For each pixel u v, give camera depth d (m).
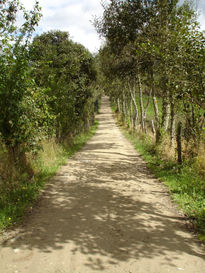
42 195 6.33
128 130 25.36
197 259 3.57
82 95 19.62
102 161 11.18
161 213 5.27
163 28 8.27
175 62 6.80
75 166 10.02
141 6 12.52
